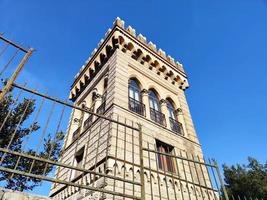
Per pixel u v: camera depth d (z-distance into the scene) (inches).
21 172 139.5
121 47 637.9
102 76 637.9
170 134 532.4
